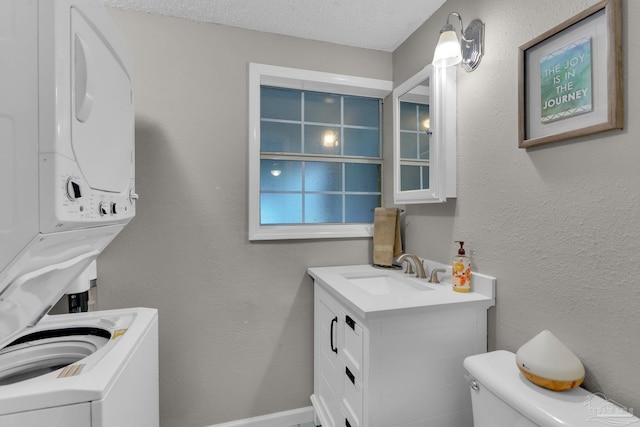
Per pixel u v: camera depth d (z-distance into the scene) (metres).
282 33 1.82
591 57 0.90
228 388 1.76
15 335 0.97
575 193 0.96
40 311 1.01
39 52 0.65
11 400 0.68
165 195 1.66
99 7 0.87
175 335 1.68
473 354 1.28
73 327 1.18
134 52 1.60
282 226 1.88
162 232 1.66
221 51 1.74
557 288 1.02
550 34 1.00
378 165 2.12
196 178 1.70
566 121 0.97
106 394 0.75
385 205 2.10
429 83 1.53
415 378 1.20
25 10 0.65
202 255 1.72
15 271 0.69
